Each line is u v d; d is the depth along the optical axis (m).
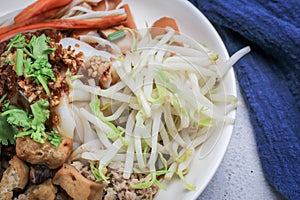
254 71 0.45
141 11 0.44
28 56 0.40
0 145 0.39
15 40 0.41
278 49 0.44
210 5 0.45
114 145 0.39
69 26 0.43
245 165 0.44
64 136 0.39
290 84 0.44
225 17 0.45
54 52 0.40
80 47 0.41
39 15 0.43
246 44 0.45
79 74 0.40
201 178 0.39
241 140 0.45
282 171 0.43
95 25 0.43
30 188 0.38
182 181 0.39
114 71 0.40
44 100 0.38
